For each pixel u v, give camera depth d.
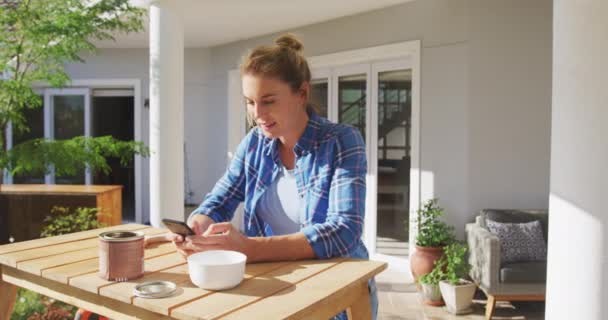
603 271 1.96
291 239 1.33
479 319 4.16
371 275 1.25
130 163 9.91
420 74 5.39
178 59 4.93
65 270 1.25
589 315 1.99
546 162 5.01
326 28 6.32
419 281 4.59
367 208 6.05
